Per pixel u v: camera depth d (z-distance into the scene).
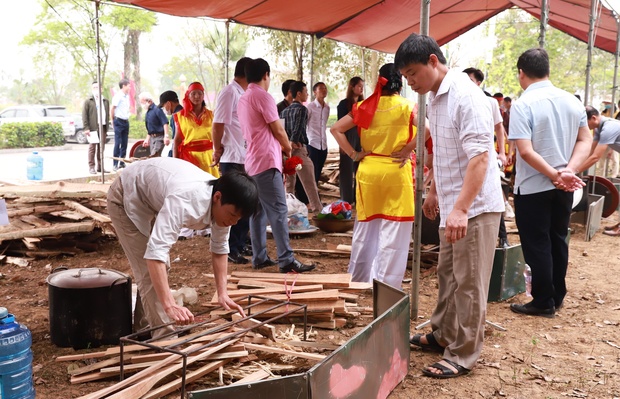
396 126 5.57
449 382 4.18
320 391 3.06
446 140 4.15
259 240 7.00
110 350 4.21
